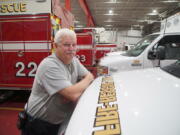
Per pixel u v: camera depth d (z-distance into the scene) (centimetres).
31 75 421
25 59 417
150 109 102
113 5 1466
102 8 1576
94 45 866
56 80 157
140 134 82
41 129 178
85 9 1414
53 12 408
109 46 1274
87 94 151
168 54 430
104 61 434
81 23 2362
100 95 141
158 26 2078
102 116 104
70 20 555
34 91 178
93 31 815
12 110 414
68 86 158
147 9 1599
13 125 335
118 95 133
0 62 428
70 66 186
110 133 86
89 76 204
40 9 396
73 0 1265
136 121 92
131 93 131
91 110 115
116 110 108
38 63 412
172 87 135
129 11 1680
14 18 407
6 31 415
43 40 404
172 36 430
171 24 486
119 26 2536
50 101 170
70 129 100
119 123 93
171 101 109
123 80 175
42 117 178
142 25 2470
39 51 409
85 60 794
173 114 94
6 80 434
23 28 408
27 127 182
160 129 84
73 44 168
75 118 110
